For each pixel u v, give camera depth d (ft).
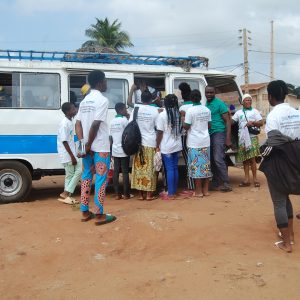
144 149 25.35
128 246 17.58
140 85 28.30
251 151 28.68
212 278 14.35
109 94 27.99
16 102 26.32
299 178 15.84
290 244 16.78
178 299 13.14
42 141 26.53
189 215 20.94
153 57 29.30
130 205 24.59
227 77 30.32
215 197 25.99
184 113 26.11
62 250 17.13
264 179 32.99
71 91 27.37
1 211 23.44
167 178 25.90
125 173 26.45
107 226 19.48
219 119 27.45
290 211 17.35
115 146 26.09
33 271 15.69
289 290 13.53
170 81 29.04
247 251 16.69
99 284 14.39
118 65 28.19
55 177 39.06
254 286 13.78
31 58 27.14
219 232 18.63
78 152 19.74
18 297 13.85
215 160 27.66
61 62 27.35
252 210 22.44
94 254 16.85
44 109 26.66
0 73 26.11
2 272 15.58
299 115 16.33
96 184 19.65
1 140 25.81
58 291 14.07
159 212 20.75
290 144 15.94
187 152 26.71
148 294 13.51
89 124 19.25
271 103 16.85
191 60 29.91
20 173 26.35
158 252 16.97
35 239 18.28
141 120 25.22
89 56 28.09
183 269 15.15
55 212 23.22
